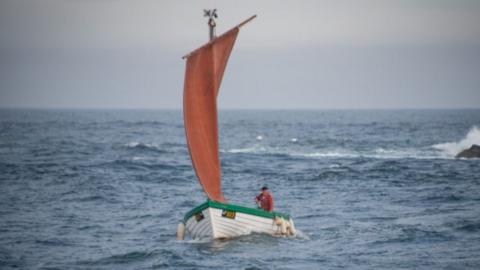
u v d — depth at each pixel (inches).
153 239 4943.4
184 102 4566.9
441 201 6668.3
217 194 4672.7
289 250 4475.9
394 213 5984.3
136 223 5610.2
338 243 4714.6
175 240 4867.1
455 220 5536.4
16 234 5128.0
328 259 4264.3
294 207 6397.6
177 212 6156.5
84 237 5036.9
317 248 4549.7
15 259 4345.5
